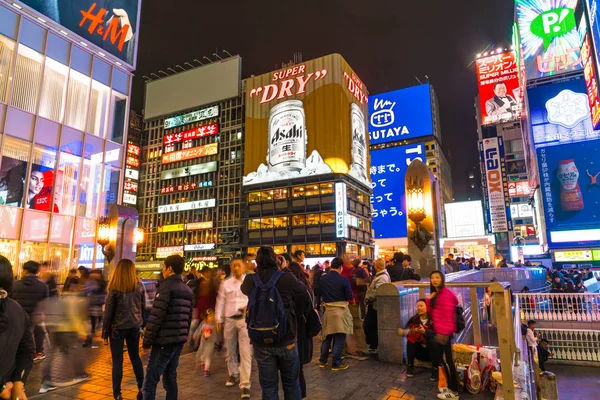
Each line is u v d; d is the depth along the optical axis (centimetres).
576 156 4519
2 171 1859
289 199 6588
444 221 8700
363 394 543
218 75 7931
